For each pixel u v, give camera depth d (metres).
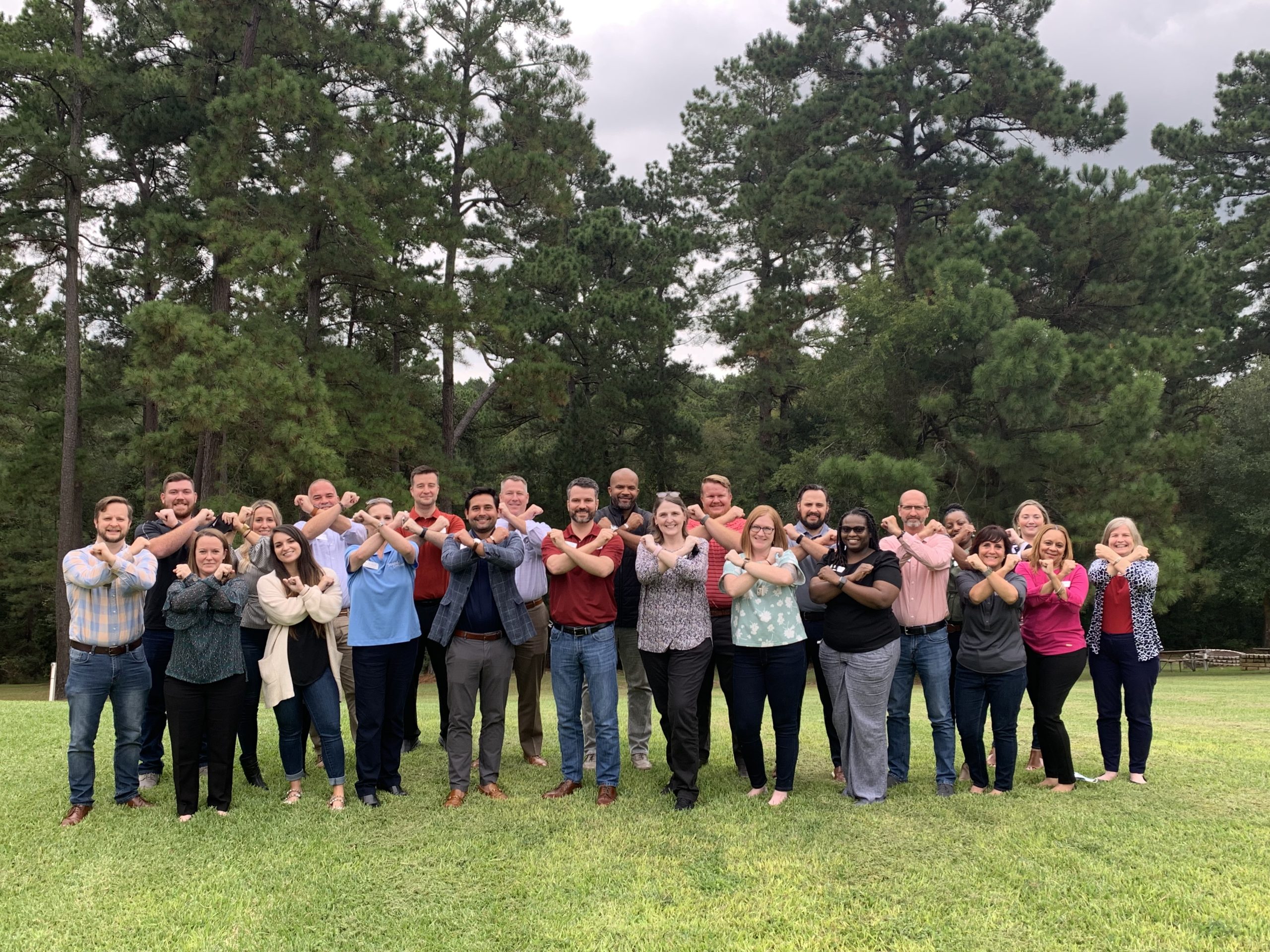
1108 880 4.36
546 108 23.55
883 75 26.00
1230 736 7.93
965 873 4.46
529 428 29.80
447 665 5.71
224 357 16.30
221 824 5.18
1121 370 19.75
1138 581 6.09
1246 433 27.25
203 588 5.23
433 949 3.81
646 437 27.41
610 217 25.59
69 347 20.77
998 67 24.31
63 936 3.91
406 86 20.81
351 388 20.81
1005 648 5.65
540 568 6.47
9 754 6.91
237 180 18.69
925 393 21.97
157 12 21.23
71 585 5.32
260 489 21.11
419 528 5.68
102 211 22.55
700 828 5.10
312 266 20.02
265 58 18.20
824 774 6.35
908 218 27.47
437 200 21.61
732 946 3.79
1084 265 23.20
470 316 21.36
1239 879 4.35
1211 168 37.00
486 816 5.32
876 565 5.55
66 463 20.61
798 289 27.52
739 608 5.64
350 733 7.54
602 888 4.34
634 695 6.61
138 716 5.54
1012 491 21.05
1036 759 6.56
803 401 28.48
